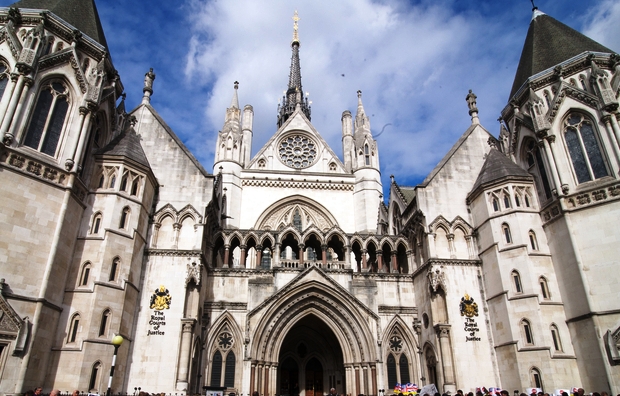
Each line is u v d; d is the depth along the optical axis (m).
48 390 26.05
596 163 33.44
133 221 33.12
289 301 37.53
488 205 37.84
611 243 30.80
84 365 27.09
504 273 35.16
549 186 35.28
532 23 43.19
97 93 31.22
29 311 25.02
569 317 32.25
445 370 34.38
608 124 32.88
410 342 39.22
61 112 30.05
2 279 24.19
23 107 27.48
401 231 45.56
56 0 33.03
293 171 60.16
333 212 58.81
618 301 29.55
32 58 28.17
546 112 36.34
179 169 39.31
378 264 42.66
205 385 35.12
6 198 25.50
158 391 31.48
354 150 63.94
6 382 23.14
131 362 32.00
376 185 59.44
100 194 32.16
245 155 65.00
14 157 26.34
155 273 35.00
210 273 39.22
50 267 26.44
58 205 27.97
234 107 62.47
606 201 31.67
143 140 40.16
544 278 33.88
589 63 35.34
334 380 44.28
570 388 30.34
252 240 43.06
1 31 28.92
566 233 32.94
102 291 29.36
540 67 38.72
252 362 34.84
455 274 37.97
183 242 36.81
